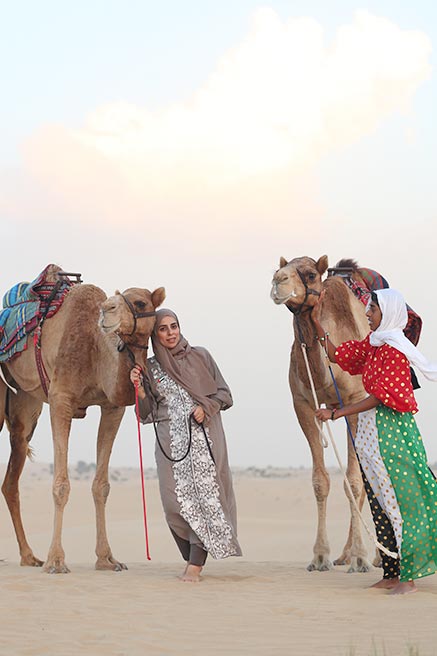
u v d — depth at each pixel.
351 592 7.15
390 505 6.93
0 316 10.25
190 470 7.89
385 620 5.93
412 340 8.88
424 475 6.91
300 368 8.62
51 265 9.78
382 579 7.46
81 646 5.20
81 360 9.10
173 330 7.98
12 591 7.36
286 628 5.73
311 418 9.34
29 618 6.11
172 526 8.00
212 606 6.58
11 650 5.09
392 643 5.19
